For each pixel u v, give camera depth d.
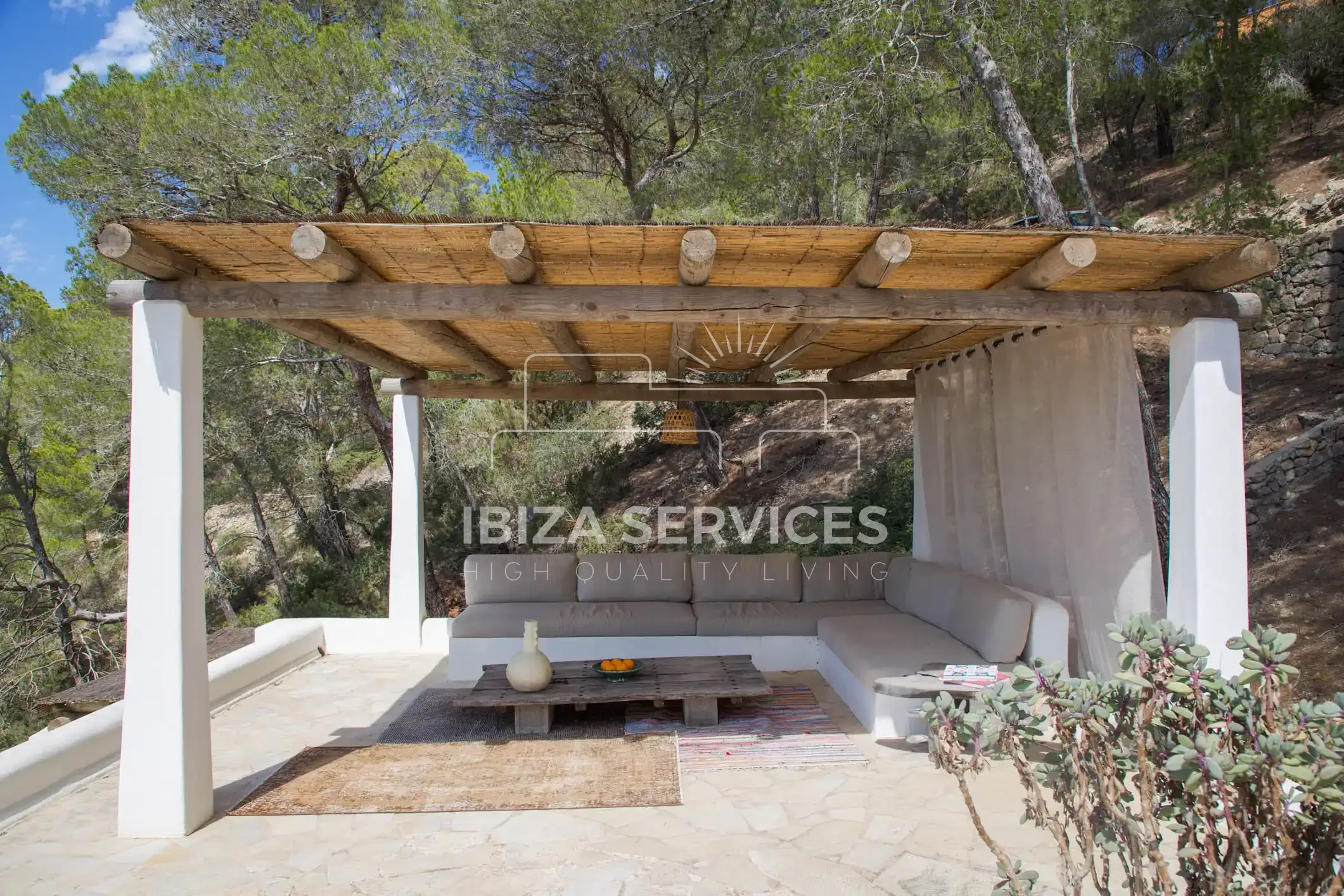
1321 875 1.44
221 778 3.83
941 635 4.89
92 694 5.04
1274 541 7.29
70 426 9.10
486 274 3.52
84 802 3.57
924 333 5.03
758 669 5.54
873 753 4.04
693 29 8.20
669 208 9.37
